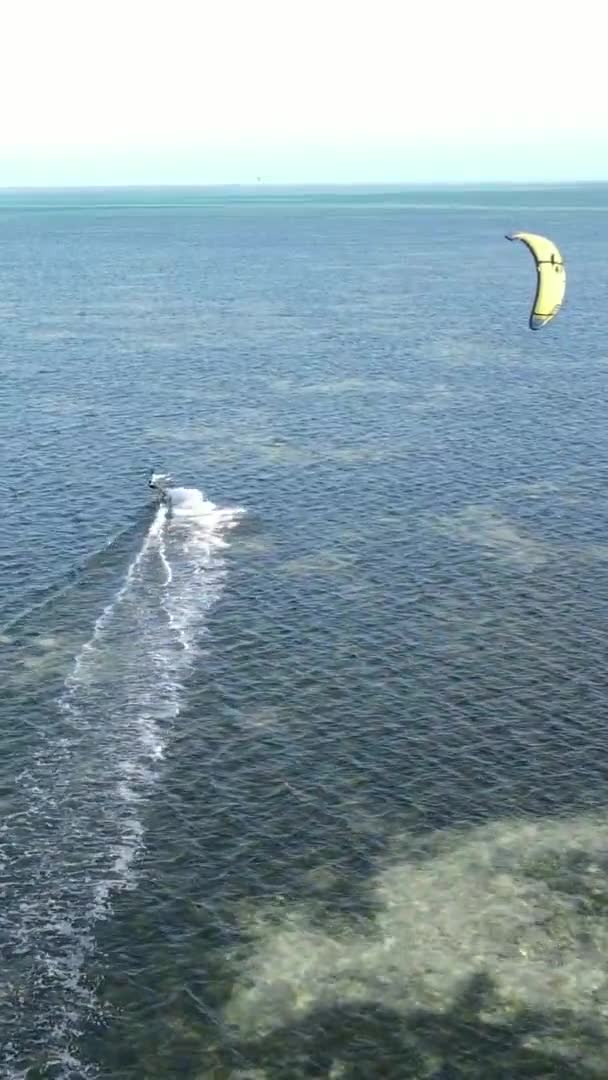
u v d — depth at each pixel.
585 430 94.69
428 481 80.88
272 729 47.41
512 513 73.81
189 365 124.00
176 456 87.31
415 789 43.12
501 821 41.19
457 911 36.44
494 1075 30.30
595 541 68.75
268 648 54.66
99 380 115.75
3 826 40.66
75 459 86.25
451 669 52.59
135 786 43.25
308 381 115.62
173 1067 30.53
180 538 69.19
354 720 48.12
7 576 63.06
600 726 47.69
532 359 127.00
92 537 69.25
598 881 37.88
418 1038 31.47
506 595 60.84
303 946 34.88
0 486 79.06
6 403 104.81
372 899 36.97
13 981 33.47
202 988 33.22
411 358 128.00
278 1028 31.81
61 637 55.53
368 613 58.62
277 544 68.38
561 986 33.28
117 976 33.69
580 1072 30.42
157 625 56.97
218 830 40.59
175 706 49.19
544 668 52.69
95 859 38.97
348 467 84.56
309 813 41.59
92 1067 30.52
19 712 48.50
